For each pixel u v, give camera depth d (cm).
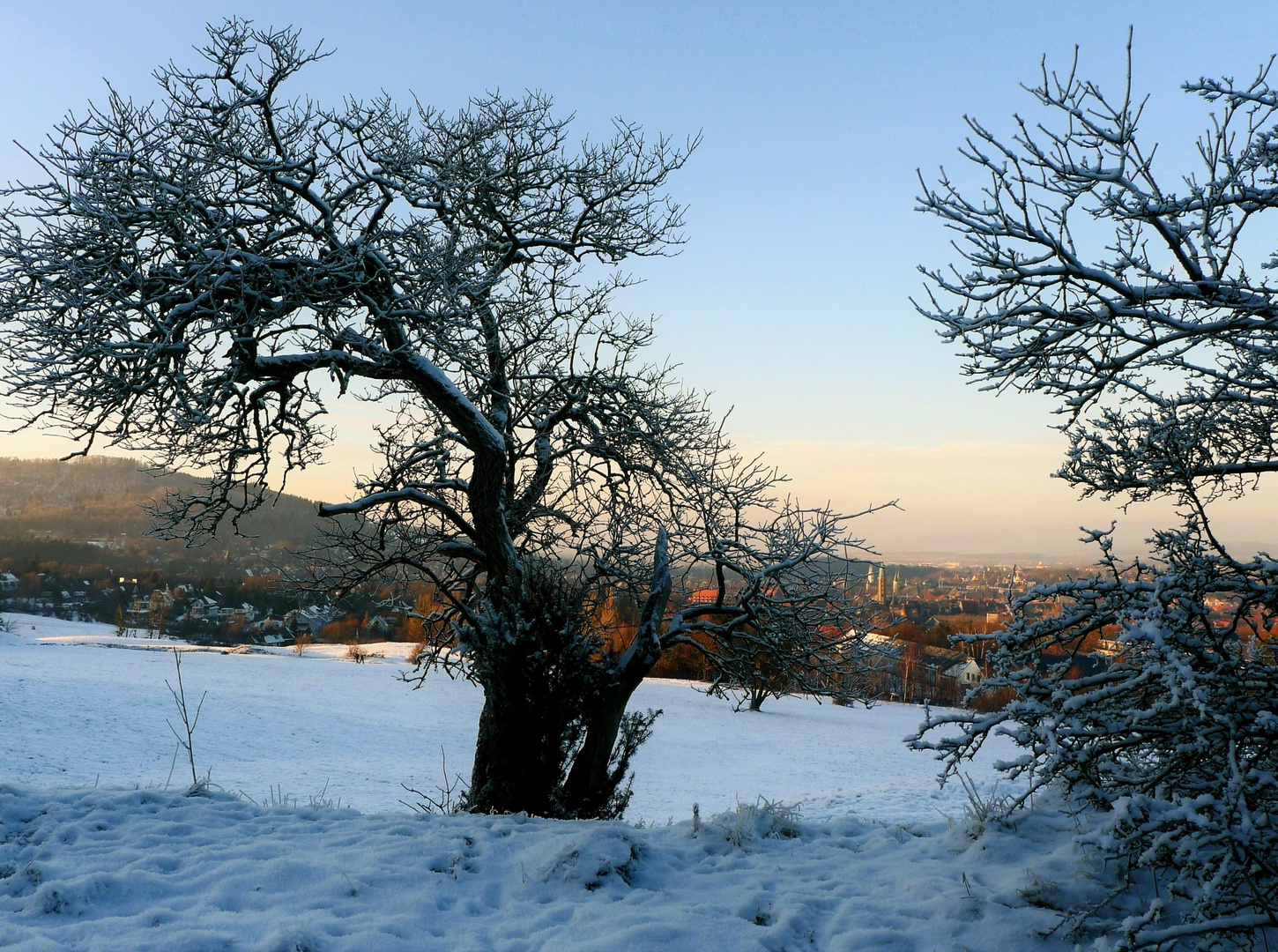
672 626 1068
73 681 3678
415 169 1031
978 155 505
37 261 771
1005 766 464
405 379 965
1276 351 477
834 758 3497
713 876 610
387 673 5494
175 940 466
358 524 1098
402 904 539
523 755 954
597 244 1180
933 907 520
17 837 666
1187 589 471
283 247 905
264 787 2278
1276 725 398
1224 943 437
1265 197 457
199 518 1059
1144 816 422
